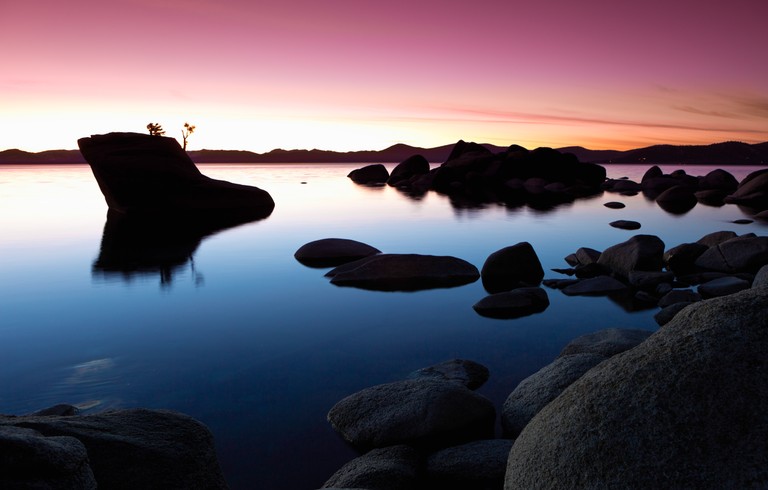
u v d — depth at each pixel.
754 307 2.03
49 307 7.23
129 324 6.43
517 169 35.59
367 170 44.91
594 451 1.91
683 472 1.74
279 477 3.24
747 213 20.27
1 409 4.23
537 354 5.28
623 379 2.05
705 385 1.86
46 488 2.01
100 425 2.73
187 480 2.67
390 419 3.56
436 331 6.04
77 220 17.27
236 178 49.44
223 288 8.20
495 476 2.93
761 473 1.66
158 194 19.44
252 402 4.27
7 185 37.31
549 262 10.12
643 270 8.45
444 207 21.80
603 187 37.00
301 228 15.41
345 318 6.59
